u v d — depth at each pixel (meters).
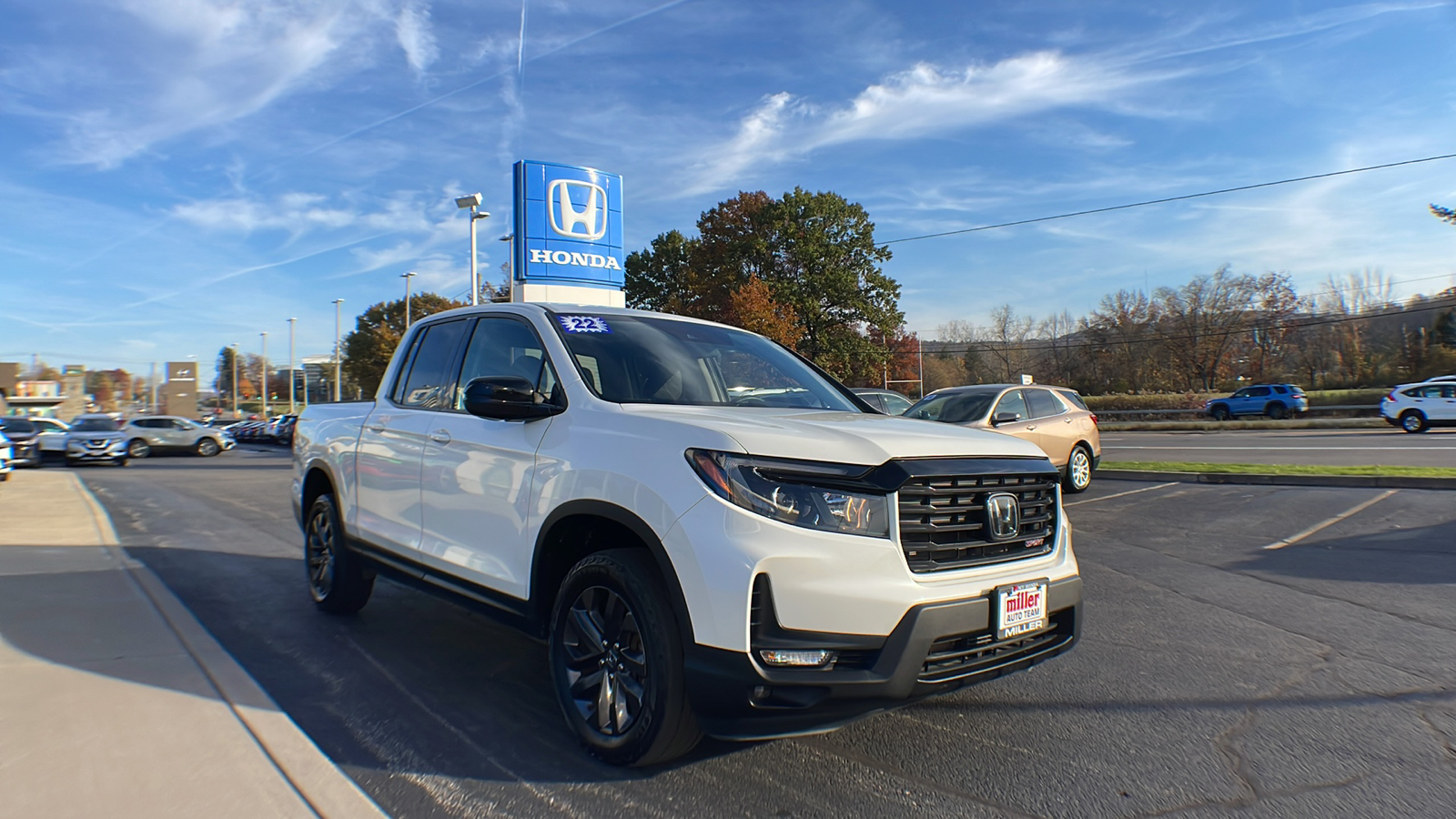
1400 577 6.29
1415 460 14.88
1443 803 2.86
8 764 2.80
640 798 2.84
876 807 2.79
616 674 3.05
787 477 2.74
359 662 4.34
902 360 66.44
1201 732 3.48
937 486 2.93
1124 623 5.17
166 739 3.02
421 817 2.69
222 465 24.61
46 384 80.69
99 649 4.05
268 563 7.12
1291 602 5.67
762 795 2.87
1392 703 3.80
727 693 2.62
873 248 48.16
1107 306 66.94
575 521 3.28
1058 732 3.48
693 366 3.99
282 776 2.75
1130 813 2.78
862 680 2.66
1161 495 10.93
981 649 2.94
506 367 4.07
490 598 3.65
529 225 21.95
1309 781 3.03
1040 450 3.46
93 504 10.98
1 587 5.45
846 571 2.70
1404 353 53.62
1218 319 61.69
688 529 2.75
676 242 53.59
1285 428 32.94
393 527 4.48
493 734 3.39
